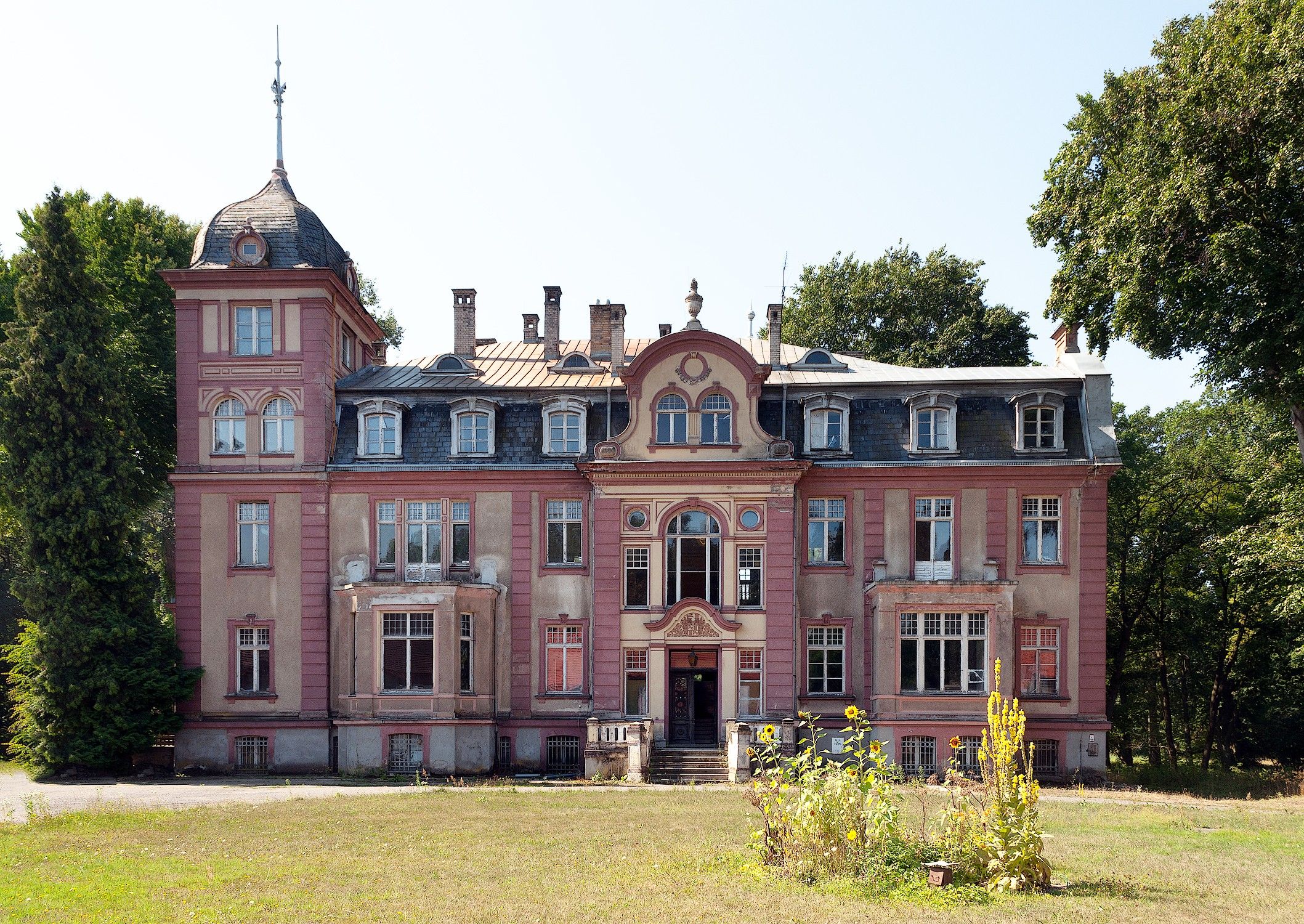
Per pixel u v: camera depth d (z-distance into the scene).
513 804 25.88
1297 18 26.00
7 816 24.75
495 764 35.22
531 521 36.12
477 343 45.50
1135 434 48.12
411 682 34.44
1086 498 35.09
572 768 35.28
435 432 37.09
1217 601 42.44
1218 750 47.56
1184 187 27.09
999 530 35.12
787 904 14.54
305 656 35.66
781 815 17.34
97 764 33.38
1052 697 34.44
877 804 16.55
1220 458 44.28
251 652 36.00
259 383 36.59
